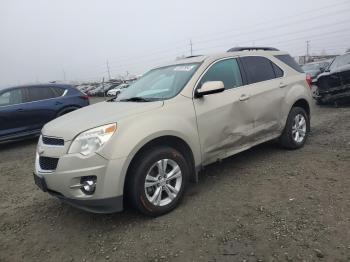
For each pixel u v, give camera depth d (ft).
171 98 14.73
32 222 14.70
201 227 12.54
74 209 15.52
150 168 13.21
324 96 37.68
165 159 13.65
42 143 13.87
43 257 11.92
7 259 12.01
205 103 15.43
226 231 12.09
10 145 34.01
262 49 20.01
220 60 17.03
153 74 18.13
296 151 20.43
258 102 17.72
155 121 13.55
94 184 12.35
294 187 15.16
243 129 16.98
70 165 12.40
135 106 14.21
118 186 12.46
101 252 11.75
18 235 13.69
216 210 13.73
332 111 34.96
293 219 12.40
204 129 15.20
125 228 13.10
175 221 13.19
